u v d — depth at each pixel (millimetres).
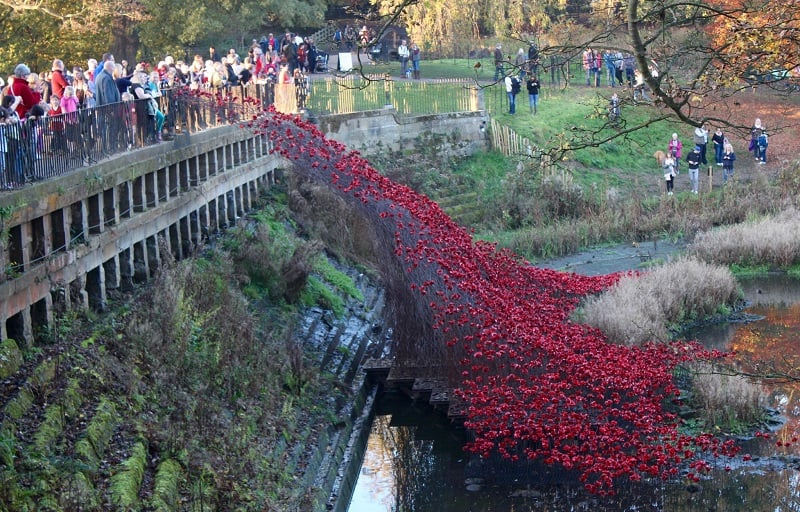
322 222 28000
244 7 44312
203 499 12922
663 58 14891
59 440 12172
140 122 19922
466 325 18531
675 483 16234
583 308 23750
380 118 37750
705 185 39781
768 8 14727
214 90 25547
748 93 46594
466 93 41094
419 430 19531
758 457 17000
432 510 16000
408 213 20359
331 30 51031
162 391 14992
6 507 10383
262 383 17594
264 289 22312
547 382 17453
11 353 13266
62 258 15422
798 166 38250
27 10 34188
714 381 18797
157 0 41500
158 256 19828
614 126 15477
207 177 23188
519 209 36156
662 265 29484
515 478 16844
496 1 41938
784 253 29750
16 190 14242
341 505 15758
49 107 17266
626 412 17328
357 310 25125
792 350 22266
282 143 21766
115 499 11578
